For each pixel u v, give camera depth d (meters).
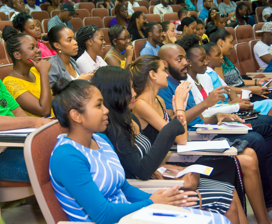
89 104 1.03
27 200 2.19
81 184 0.96
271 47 3.97
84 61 2.74
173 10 7.59
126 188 1.26
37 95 1.99
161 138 1.29
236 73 3.09
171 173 1.42
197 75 2.51
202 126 1.93
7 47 1.89
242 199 1.62
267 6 7.60
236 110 2.34
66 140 1.03
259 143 2.03
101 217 0.96
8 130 1.32
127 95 1.27
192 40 2.26
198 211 1.17
